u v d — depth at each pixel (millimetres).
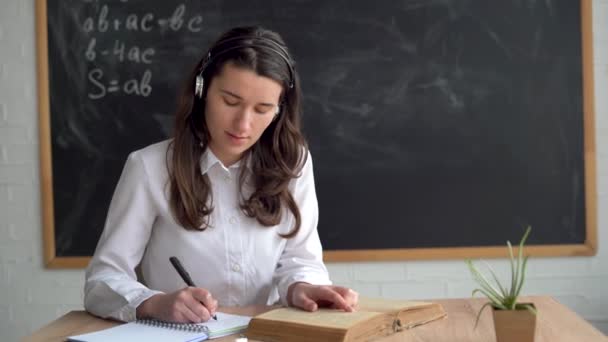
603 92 2869
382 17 2857
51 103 2863
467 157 2861
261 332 1213
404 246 2871
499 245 2865
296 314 1261
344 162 2867
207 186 1521
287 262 1602
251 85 1384
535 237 2861
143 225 1528
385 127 2865
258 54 1396
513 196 2863
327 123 2863
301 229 1615
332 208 2871
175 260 1423
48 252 2869
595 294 2879
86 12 2854
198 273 1527
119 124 2857
